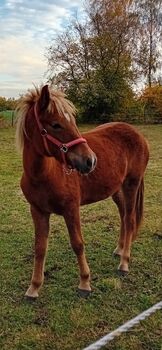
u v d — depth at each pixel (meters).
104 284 3.49
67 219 3.14
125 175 3.73
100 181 3.38
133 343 2.66
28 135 2.86
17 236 4.75
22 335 2.76
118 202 4.04
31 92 2.90
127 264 3.78
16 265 3.91
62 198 3.02
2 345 2.65
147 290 3.42
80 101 23.41
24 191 3.10
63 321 2.94
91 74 23.78
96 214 5.68
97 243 4.48
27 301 3.21
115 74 23.56
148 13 26.97
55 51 23.39
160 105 23.55
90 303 3.20
